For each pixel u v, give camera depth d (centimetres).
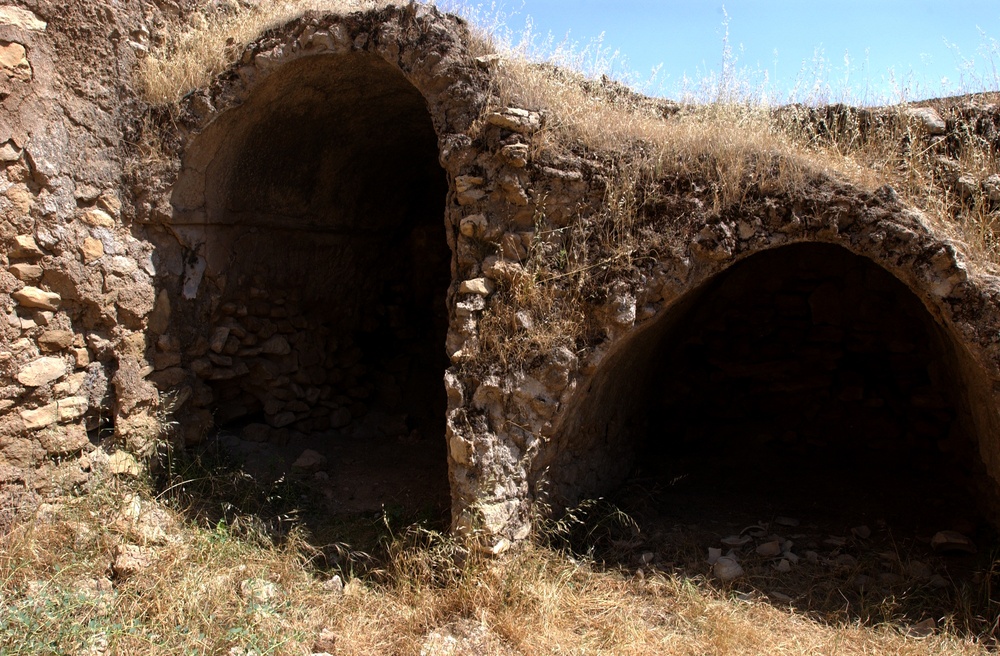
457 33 443
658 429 684
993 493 477
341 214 629
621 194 419
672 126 456
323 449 595
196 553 397
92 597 345
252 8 554
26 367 404
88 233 441
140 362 475
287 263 593
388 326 727
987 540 470
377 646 351
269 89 478
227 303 539
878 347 638
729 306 673
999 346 373
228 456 530
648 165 423
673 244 412
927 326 588
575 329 415
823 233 401
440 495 519
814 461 636
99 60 450
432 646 339
